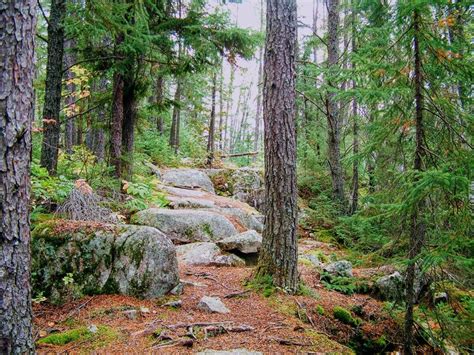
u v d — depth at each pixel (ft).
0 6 7.92
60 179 20.52
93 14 20.36
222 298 15.85
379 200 15.38
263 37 28.04
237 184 48.52
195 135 79.66
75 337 11.23
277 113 17.21
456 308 14.69
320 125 44.27
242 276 19.24
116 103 27.32
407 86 14.02
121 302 13.92
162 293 15.19
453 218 13.34
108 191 26.07
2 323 7.98
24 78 8.32
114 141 27.35
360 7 18.33
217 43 27.73
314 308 15.83
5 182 7.98
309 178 45.96
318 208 38.68
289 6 17.30
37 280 13.80
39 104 43.29
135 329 12.02
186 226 27.58
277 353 11.14
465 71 13.26
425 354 15.69
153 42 26.81
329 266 20.89
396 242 14.90
